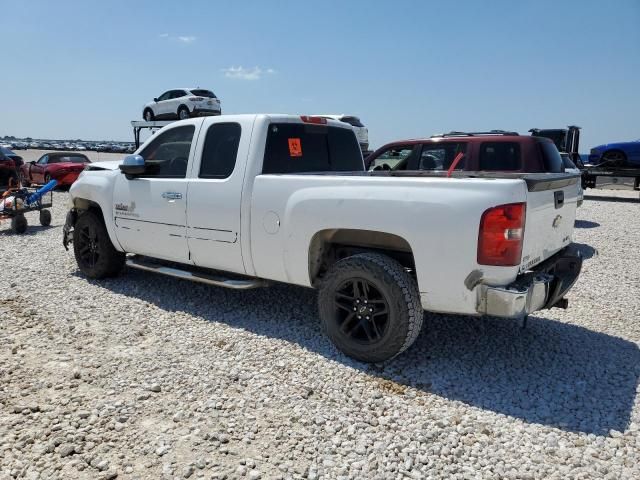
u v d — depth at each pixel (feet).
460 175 16.07
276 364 13.03
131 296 18.57
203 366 12.87
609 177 57.26
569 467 9.13
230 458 9.24
